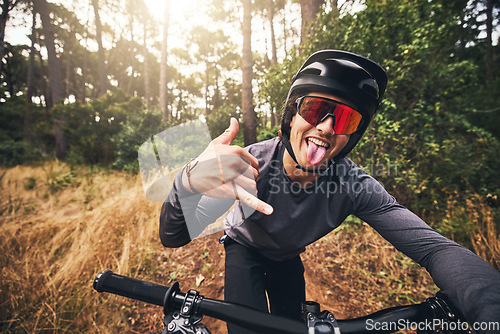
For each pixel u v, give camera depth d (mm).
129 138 6711
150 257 2238
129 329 1563
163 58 12914
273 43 16625
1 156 8180
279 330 478
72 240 2498
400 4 2844
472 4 5926
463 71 3209
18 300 1655
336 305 1822
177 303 519
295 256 1036
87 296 1714
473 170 2883
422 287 1914
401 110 2922
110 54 26000
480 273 530
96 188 4359
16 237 2592
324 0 4387
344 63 626
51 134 11992
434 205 2650
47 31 11938
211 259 2199
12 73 23531
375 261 2234
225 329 1605
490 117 4395
